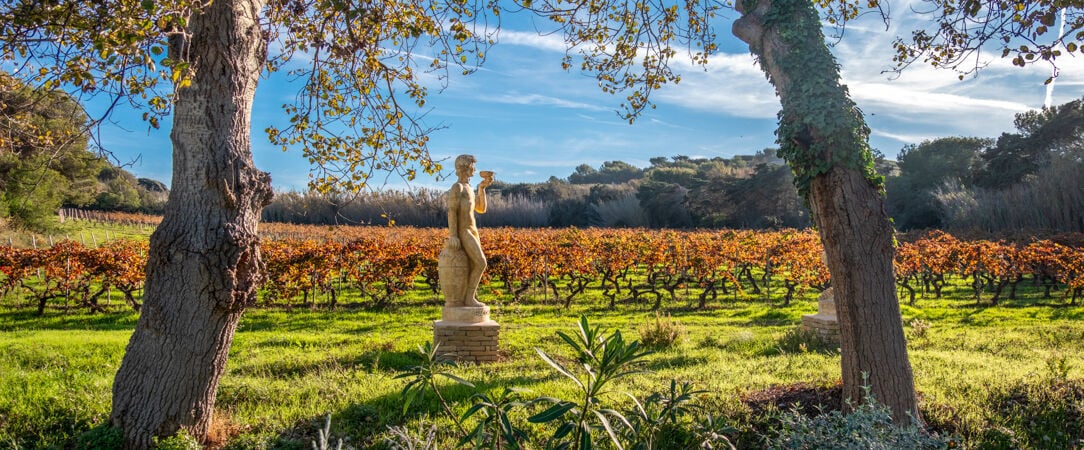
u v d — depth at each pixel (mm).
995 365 8703
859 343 5562
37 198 25391
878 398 5473
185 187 4938
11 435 5516
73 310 16297
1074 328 13141
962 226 43156
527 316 16234
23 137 5836
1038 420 6098
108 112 4602
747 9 6289
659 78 8406
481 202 10938
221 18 4969
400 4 7109
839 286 5664
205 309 4957
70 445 5438
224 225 4973
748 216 48781
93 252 15891
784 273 22250
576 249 19594
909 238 35875
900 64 6832
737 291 21453
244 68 5152
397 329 13828
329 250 17203
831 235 5648
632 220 53906
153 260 4980
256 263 5234
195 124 4918
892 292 5570
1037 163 45625
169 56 4984
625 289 22438
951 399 6570
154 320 4949
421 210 36594
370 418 6188
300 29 7227
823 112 5508
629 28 8047
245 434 5578
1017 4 5266
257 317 15727
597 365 3189
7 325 14031
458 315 10070
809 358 9438
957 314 16594
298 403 6777
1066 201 38750
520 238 22547
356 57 7277
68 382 7125
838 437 4711
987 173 48719
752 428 5770
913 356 9508
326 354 9961
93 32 4133
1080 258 18719
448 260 10250
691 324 15203
